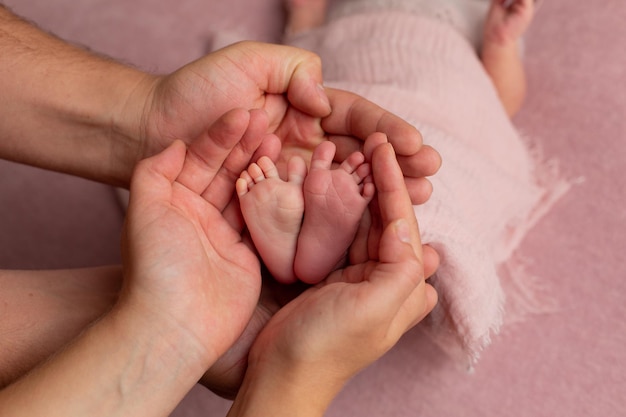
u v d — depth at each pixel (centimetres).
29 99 89
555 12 138
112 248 122
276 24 146
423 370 106
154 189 71
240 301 74
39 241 123
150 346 66
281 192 76
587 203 118
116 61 95
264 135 80
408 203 74
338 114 85
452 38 120
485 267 90
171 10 144
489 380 104
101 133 91
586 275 112
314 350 67
